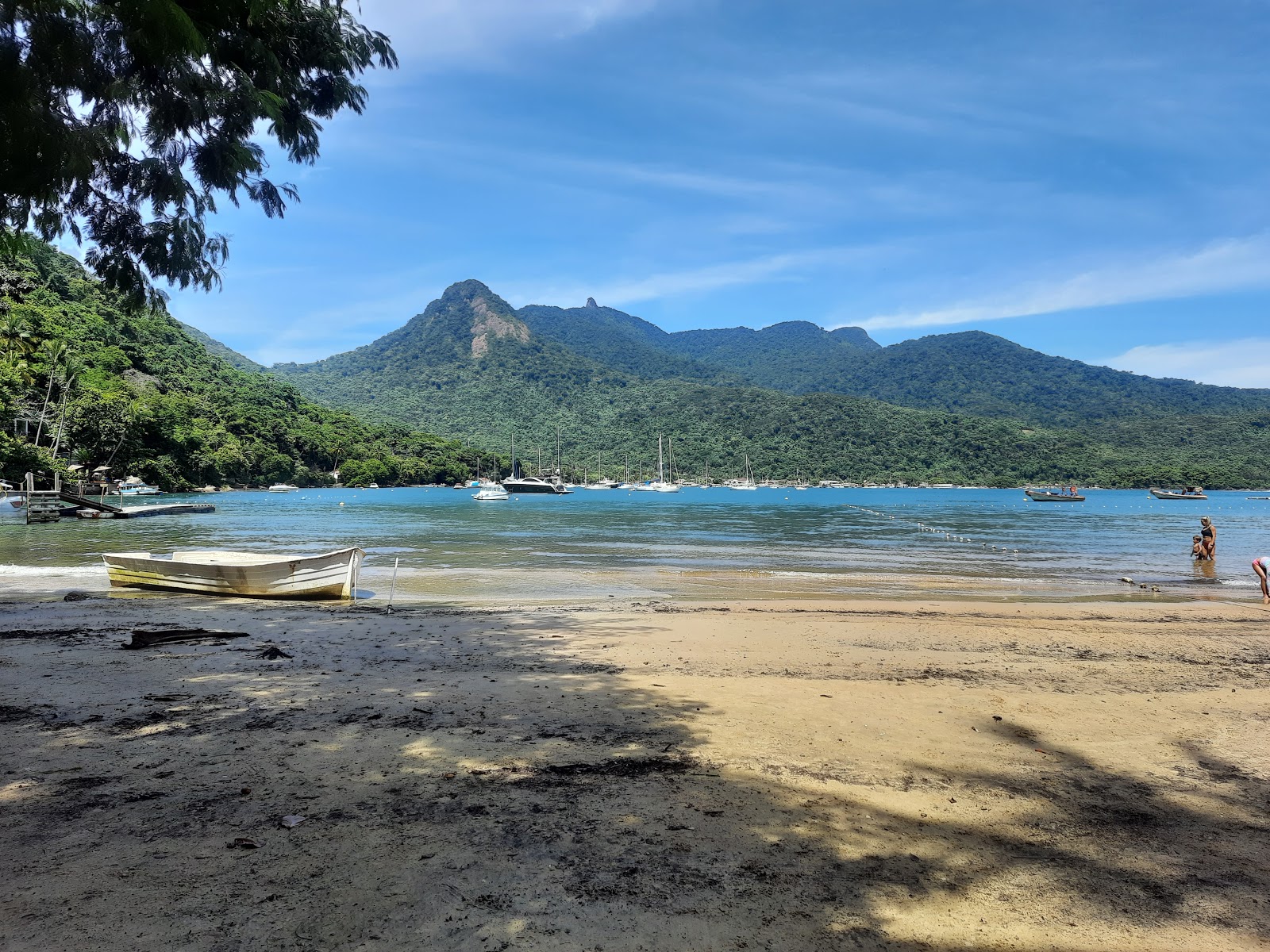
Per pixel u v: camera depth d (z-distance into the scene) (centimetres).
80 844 379
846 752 571
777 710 696
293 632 1144
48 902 318
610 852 381
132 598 1578
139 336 13125
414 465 17275
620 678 832
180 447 11050
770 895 341
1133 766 556
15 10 432
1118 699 771
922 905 338
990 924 322
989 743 608
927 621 1325
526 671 868
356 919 308
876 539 3619
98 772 492
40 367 8862
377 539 3622
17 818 412
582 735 598
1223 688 833
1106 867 385
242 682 780
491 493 10750
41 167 491
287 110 648
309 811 429
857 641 1127
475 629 1196
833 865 375
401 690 753
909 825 432
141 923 302
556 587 1923
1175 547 3188
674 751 560
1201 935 320
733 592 1844
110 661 881
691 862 373
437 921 308
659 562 2547
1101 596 1764
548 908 322
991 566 2428
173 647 984
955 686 826
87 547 3036
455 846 384
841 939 304
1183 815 460
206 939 291
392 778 487
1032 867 382
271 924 303
